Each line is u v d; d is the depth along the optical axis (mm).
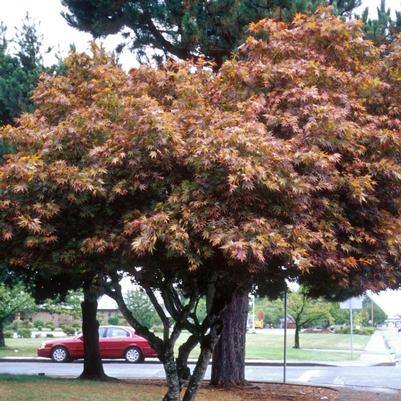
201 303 31484
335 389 15820
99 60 9172
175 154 6570
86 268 7406
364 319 80688
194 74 8930
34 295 15828
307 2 12609
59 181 6625
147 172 6773
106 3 14664
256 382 16625
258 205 6398
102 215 7070
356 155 7219
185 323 8250
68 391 12242
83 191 6664
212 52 14250
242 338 15500
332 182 6711
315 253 6574
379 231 7156
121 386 13836
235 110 7719
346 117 7426
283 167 6262
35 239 6773
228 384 15180
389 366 25906
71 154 7199
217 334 8336
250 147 6172
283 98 7449
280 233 6195
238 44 13055
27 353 30734
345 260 6637
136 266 7242
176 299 8500
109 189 6828
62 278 14766
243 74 7941
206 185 6387
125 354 25547
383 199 7512
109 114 7531
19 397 11180
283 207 6430
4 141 11305
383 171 7148
